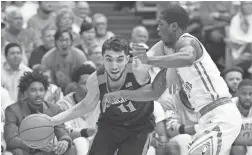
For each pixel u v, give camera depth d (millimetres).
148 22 17203
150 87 6543
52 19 14352
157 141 8984
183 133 9109
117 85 6461
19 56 10961
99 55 11945
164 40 6707
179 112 9492
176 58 5871
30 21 14156
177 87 6922
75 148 8445
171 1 16000
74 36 13438
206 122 6465
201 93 6492
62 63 11828
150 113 6871
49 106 8688
